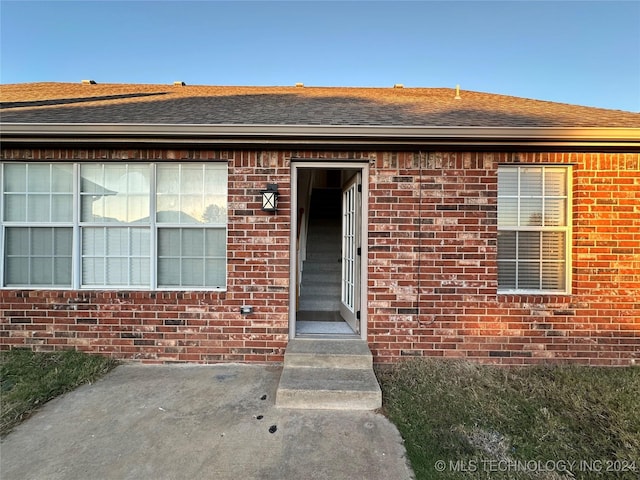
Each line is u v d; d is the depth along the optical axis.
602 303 3.91
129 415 2.86
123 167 4.09
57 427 2.69
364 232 3.98
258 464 2.29
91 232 4.12
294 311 4.05
